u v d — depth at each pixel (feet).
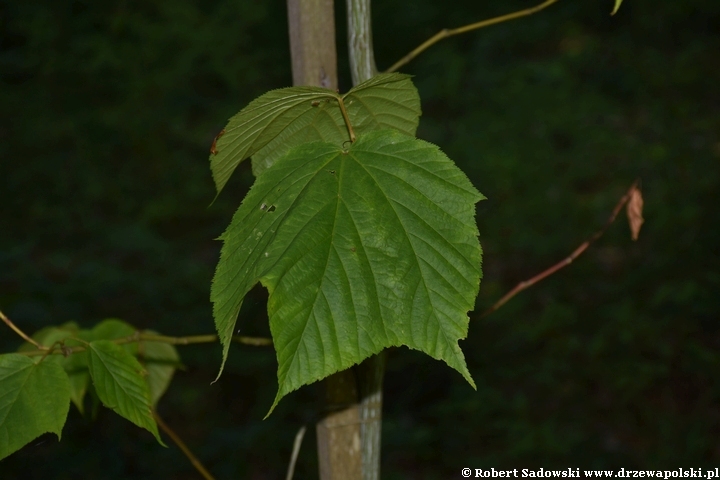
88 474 13.94
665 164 22.94
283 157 3.22
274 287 2.81
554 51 32.19
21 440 3.61
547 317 17.25
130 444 14.85
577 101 27.35
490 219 22.24
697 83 27.86
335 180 3.10
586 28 33.96
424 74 31.48
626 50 30.14
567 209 21.89
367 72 4.35
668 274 18.16
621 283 18.29
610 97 28.12
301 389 16.08
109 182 27.07
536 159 24.26
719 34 31.83
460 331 2.89
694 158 23.00
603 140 24.77
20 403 3.67
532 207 22.21
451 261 2.96
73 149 28.86
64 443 14.52
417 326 2.88
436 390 16.16
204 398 16.51
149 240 23.26
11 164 27.78
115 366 3.92
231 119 3.32
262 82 32.55
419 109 3.71
